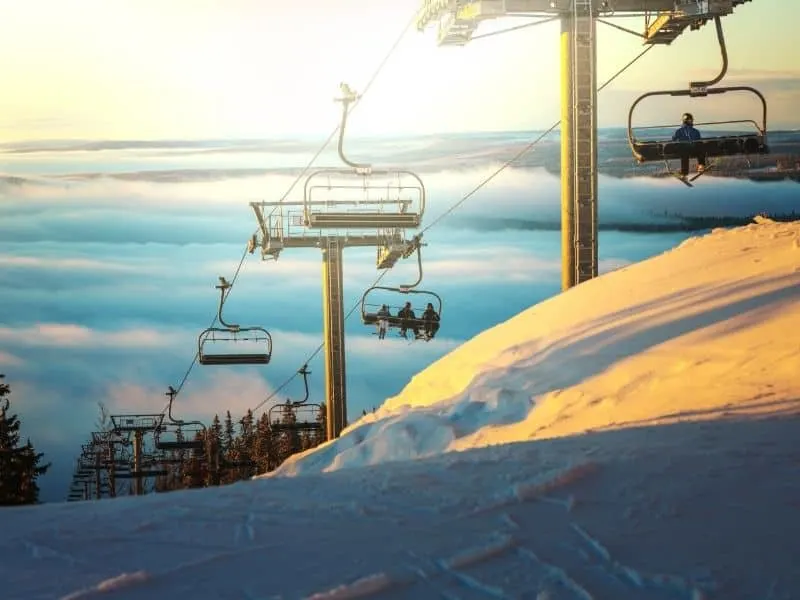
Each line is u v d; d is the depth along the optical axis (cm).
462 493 583
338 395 2923
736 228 1733
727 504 548
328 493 588
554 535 501
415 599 419
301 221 2536
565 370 1184
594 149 1927
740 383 966
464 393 1233
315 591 425
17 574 445
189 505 561
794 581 435
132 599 415
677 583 432
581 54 1930
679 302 1320
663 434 754
